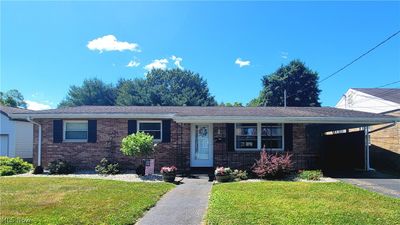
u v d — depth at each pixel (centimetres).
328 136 1930
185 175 1426
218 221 659
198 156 1589
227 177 1238
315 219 673
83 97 4938
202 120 1436
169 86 5116
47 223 638
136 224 668
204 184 1195
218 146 1527
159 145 1573
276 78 4203
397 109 1705
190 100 4706
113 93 5097
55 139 1586
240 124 1554
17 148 2372
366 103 2361
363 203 826
